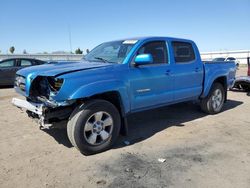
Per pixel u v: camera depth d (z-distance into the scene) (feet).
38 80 14.06
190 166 12.51
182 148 14.76
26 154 13.89
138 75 15.48
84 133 13.34
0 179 11.30
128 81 14.96
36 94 14.25
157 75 16.58
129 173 11.82
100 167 12.42
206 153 14.06
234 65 24.34
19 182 11.07
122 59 15.52
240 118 21.33
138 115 22.11
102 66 14.35
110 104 14.20
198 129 18.29
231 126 19.01
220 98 22.82
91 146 13.66
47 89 13.61
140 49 15.98
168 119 20.92
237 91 36.83
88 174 11.75
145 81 15.89
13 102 15.67
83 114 13.19
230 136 16.80
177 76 18.07
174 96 18.20
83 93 12.87
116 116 14.49
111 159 13.30
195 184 10.89
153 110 23.81
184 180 11.21
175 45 18.47
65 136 16.65
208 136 16.80
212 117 21.62
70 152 14.19
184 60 19.03
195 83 19.86
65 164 12.73
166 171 12.01
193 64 19.52
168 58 17.72
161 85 16.98
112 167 12.41
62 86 12.51
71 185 10.85
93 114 13.53
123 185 10.82
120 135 16.87
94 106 13.52
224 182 11.05
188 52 19.49
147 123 19.80
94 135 13.75
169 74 17.42
